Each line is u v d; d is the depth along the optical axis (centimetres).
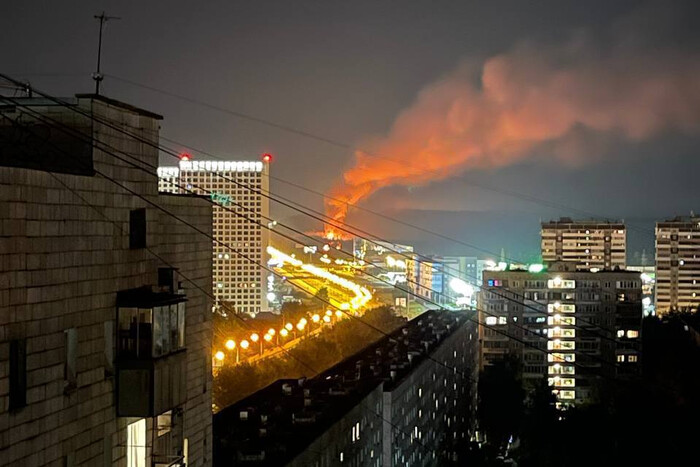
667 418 16150
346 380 13175
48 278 4669
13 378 4391
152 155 5925
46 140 5347
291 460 8700
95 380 5084
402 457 13900
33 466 4522
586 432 16475
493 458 17112
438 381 17150
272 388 12738
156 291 5709
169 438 6044
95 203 5150
